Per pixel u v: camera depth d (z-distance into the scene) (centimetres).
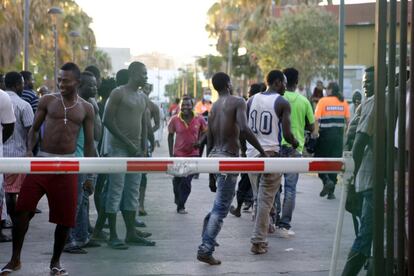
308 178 2691
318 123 2077
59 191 1036
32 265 1133
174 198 1706
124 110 1315
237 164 844
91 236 1195
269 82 1391
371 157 895
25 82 1778
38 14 6769
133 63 1328
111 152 1333
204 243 1159
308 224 1584
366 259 922
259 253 1261
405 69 783
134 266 1125
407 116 812
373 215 812
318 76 5212
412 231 768
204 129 1947
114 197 1157
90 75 1409
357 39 5156
